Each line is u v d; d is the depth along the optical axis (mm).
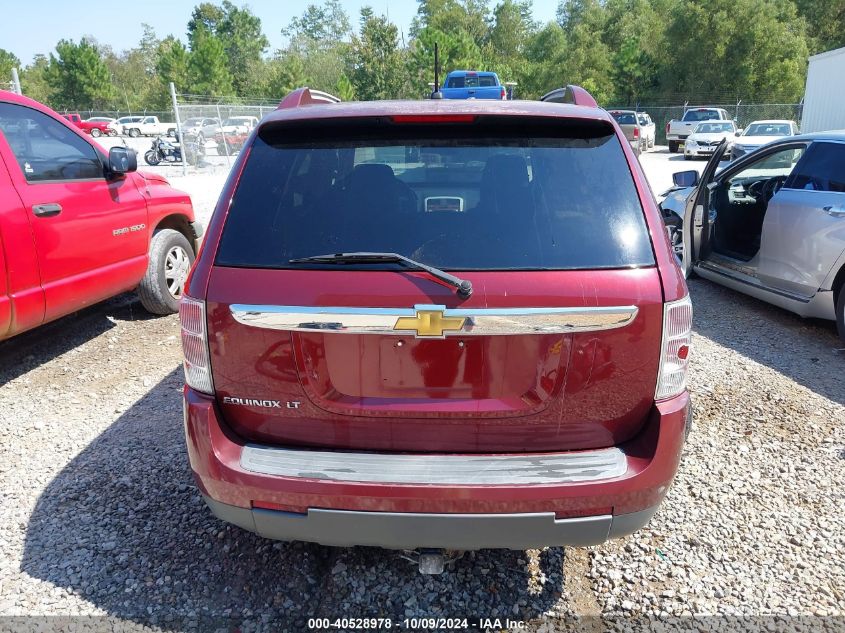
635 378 2111
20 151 4359
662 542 2896
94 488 3312
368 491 2061
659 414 2127
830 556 2811
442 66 46656
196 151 22047
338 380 2121
